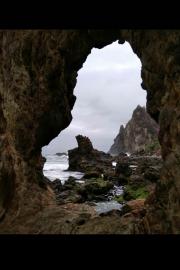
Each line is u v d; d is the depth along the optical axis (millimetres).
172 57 10125
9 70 14555
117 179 40406
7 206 13430
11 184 13688
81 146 62812
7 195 13422
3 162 13250
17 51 14555
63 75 16031
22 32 14344
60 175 53094
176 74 9938
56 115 16406
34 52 14570
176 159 9562
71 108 18453
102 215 14625
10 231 12898
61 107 16641
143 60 12203
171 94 10148
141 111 150500
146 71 12102
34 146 15562
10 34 14555
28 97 14859
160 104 11422
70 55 15938
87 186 31094
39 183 16359
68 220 13273
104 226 12367
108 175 42438
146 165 45469
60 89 16188
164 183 10203
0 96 13891
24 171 14766
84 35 15586
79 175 52531
